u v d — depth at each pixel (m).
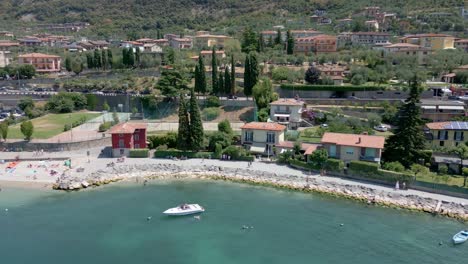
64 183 89.31
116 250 63.59
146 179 95.62
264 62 185.12
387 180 87.00
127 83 174.12
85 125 133.62
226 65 169.00
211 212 77.00
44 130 125.94
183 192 87.38
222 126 114.94
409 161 92.31
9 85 183.00
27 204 80.69
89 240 66.50
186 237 67.69
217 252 63.00
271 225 71.56
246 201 82.25
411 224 71.69
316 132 115.12
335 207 79.25
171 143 113.31
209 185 91.88
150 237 67.69
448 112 117.06
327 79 154.38
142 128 111.00
